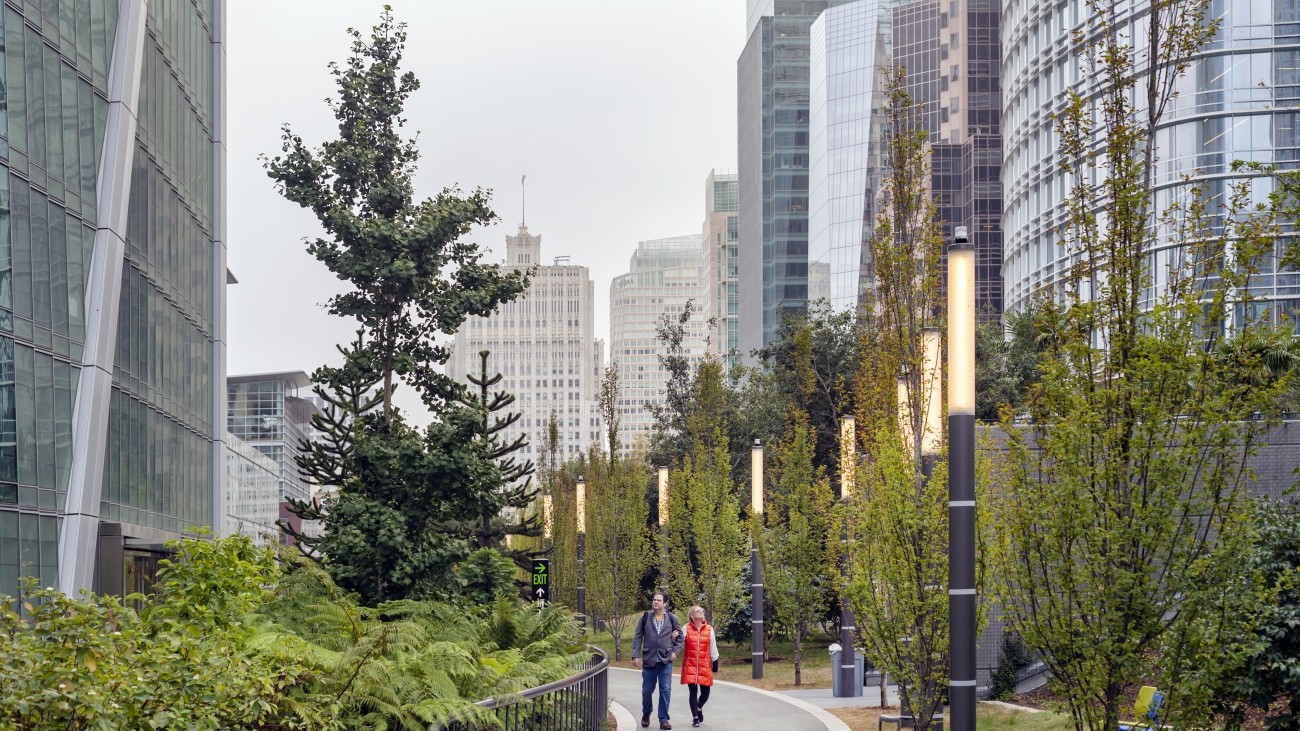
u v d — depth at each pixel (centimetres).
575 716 1416
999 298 9006
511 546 5938
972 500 1055
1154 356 980
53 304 2356
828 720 1958
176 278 3550
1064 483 1000
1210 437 995
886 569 1487
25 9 2258
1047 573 1045
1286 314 1032
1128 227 1059
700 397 4031
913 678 1481
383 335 2239
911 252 1700
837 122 11306
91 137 2573
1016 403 4169
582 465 5531
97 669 714
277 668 945
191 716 778
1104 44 1228
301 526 8544
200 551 1112
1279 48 4606
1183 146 4722
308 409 11775
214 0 4091
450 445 2116
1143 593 975
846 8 11256
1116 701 1003
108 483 2852
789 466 2964
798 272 13438
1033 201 6159
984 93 9712
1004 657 2136
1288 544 1262
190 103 3750
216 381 4028
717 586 3366
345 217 2145
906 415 1631
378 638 1077
